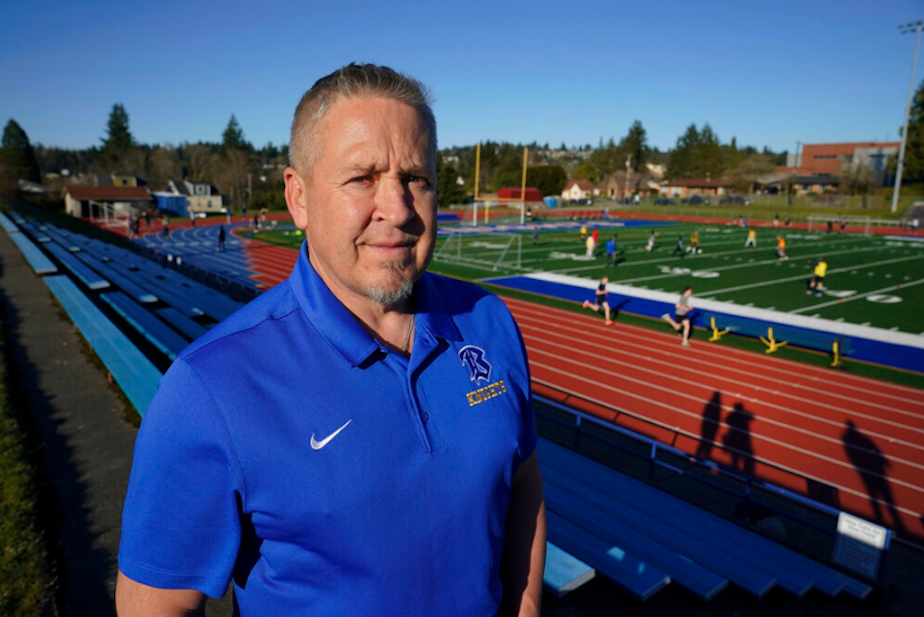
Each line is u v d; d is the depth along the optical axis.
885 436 9.05
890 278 23.16
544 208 71.88
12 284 16.23
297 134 1.12
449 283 1.37
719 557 5.33
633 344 13.92
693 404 10.25
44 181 91.75
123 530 1.02
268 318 1.08
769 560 5.39
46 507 5.10
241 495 0.98
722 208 65.25
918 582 5.80
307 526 0.97
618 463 7.90
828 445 8.74
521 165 108.44
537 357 12.82
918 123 65.12
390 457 1.01
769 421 9.57
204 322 13.19
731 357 12.97
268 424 0.96
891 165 68.31
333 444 0.98
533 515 1.35
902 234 44.09
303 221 1.19
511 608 1.31
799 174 94.56
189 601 1.03
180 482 0.97
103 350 8.66
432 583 1.04
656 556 5.03
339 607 0.98
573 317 16.59
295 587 1.00
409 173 1.07
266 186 77.88
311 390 1.00
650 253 30.98
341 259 1.06
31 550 4.27
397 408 1.04
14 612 3.70
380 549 0.99
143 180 79.62
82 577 4.25
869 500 7.31
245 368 0.98
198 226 47.44
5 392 7.43
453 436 1.09
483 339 1.27
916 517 6.99
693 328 15.39
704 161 106.06
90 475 5.68
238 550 1.01
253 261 26.69
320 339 1.05
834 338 12.71
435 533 1.04
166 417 0.96
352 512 0.97
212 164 83.25
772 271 24.80
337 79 1.07
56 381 8.30
